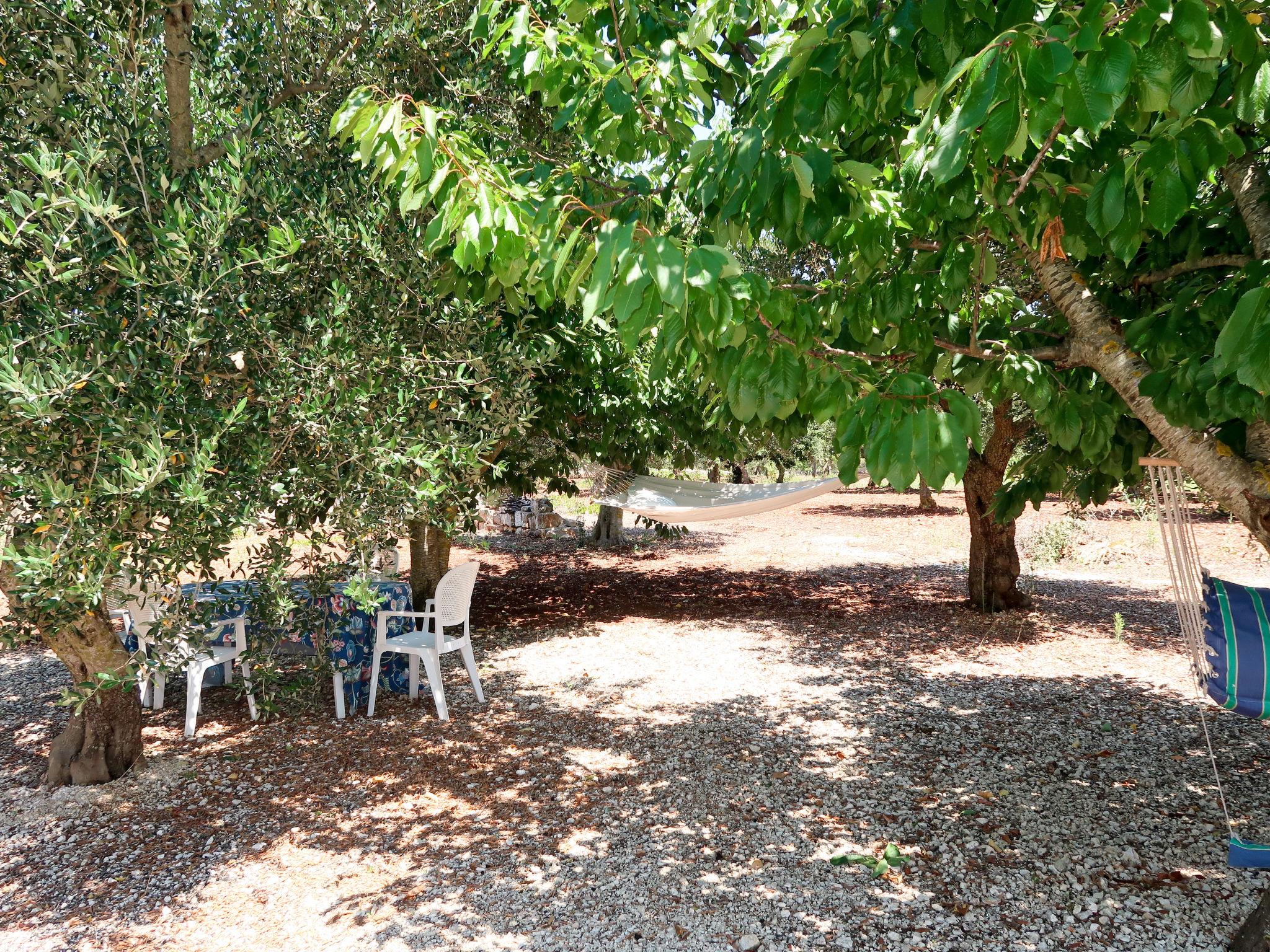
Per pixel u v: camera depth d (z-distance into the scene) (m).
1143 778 4.28
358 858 3.52
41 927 3.00
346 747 4.88
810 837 3.67
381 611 5.50
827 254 7.76
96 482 2.79
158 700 5.66
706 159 2.31
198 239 2.98
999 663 6.80
